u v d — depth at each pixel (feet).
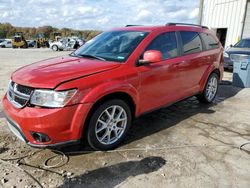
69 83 9.86
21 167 10.07
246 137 13.41
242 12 45.37
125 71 11.67
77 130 10.14
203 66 17.25
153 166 10.40
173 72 14.35
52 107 9.59
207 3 56.03
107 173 9.86
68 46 92.89
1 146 11.60
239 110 17.89
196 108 18.12
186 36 15.88
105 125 11.36
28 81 10.12
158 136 13.26
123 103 11.75
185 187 9.15
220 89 24.50
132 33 14.12
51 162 10.48
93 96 10.25
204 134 13.66
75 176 9.61
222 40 53.11
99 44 14.39
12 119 10.19
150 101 13.29
